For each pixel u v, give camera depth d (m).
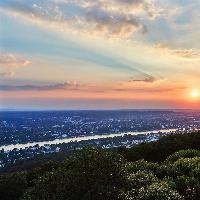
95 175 12.05
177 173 16.62
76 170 12.19
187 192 13.73
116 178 12.30
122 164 13.00
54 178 12.59
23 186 21.59
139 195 11.88
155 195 11.91
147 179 14.03
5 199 20.98
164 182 13.88
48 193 12.26
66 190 11.80
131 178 13.62
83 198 11.48
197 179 15.20
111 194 11.62
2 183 21.27
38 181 12.89
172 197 12.04
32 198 12.48
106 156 12.63
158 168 17.83
